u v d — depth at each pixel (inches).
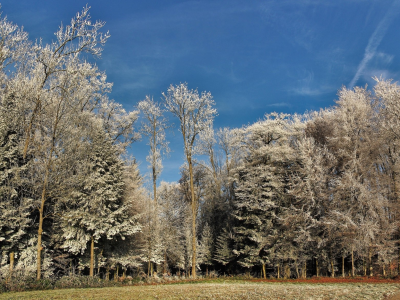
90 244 908.6
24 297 447.8
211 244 1422.2
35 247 784.9
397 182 964.6
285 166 1234.0
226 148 1640.0
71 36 748.0
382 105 1090.1
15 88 776.9
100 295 477.7
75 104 841.5
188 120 1127.0
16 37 746.2
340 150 1029.8
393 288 583.2
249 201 1155.9
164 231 1311.5
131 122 1259.8
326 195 1023.6
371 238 902.4
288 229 1058.7
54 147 762.8
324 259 1035.9
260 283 818.2
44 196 753.6
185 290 574.2
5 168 731.4
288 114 1325.0
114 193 895.1
